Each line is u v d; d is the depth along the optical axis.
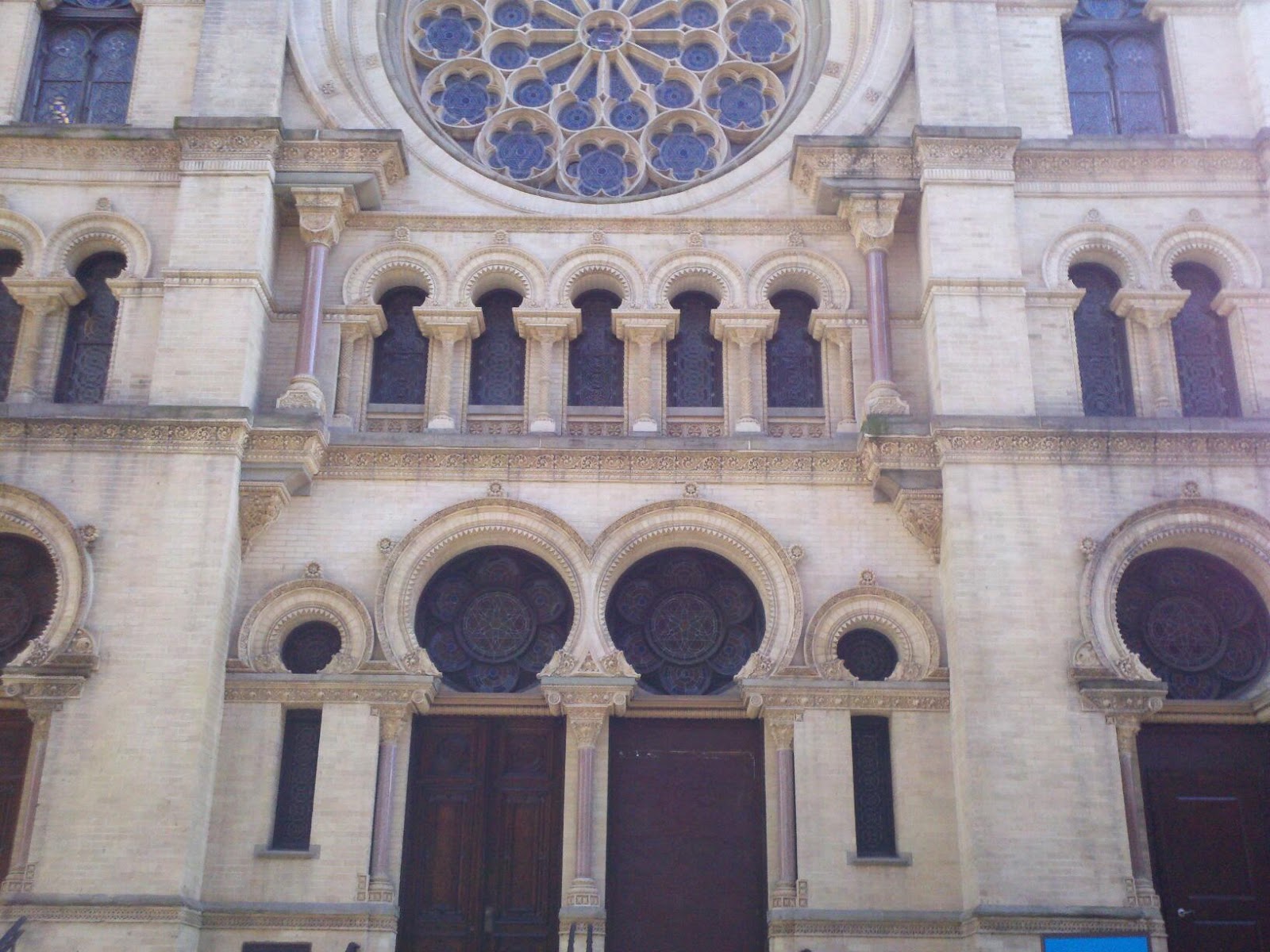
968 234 23.00
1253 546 21.41
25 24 25.22
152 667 20.45
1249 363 22.91
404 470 22.56
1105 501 21.44
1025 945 19.20
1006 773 20.00
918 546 22.30
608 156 25.78
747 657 22.55
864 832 21.14
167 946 19.12
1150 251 23.50
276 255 23.92
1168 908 20.69
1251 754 21.61
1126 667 20.58
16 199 23.69
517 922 21.25
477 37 26.61
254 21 24.53
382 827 20.73
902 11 25.81
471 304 23.83
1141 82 25.62
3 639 21.73
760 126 26.08
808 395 24.06
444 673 22.38
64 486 21.39
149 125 24.31
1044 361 22.75
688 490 22.50
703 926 21.12
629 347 23.77
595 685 21.17
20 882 19.38
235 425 21.62
